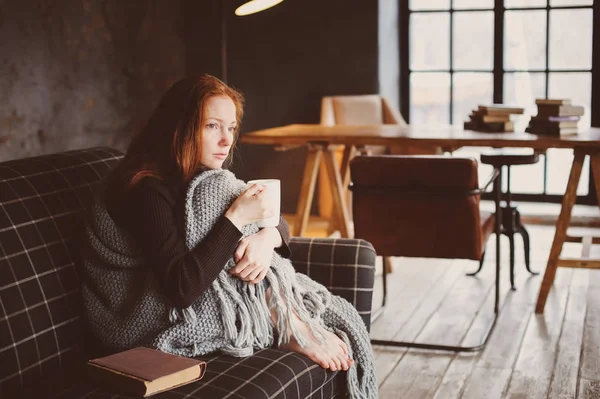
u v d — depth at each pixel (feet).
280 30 19.63
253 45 19.89
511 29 19.33
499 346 10.71
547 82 19.24
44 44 15.48
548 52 19.11
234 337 6.19
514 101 19.57
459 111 20.07
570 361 10.09
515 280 13.97
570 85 19.06
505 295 13.05
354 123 18.39
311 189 13.56
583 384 9.36
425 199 10.54
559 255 12.01
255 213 6.20
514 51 19.38
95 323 6.32
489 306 12.46
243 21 19.86
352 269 7.21
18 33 14.79
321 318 6.88
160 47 19.13
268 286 6.70
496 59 19.52
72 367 6.28
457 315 12.04
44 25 15.46
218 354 6.28
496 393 9.16
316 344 6.48
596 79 18.83
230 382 5.61
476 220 10.45
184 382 5.53
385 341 10.91
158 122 6.39
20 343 5.83
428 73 20.22
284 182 20.21
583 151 11.89
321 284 7.18
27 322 5.92
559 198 19.39
